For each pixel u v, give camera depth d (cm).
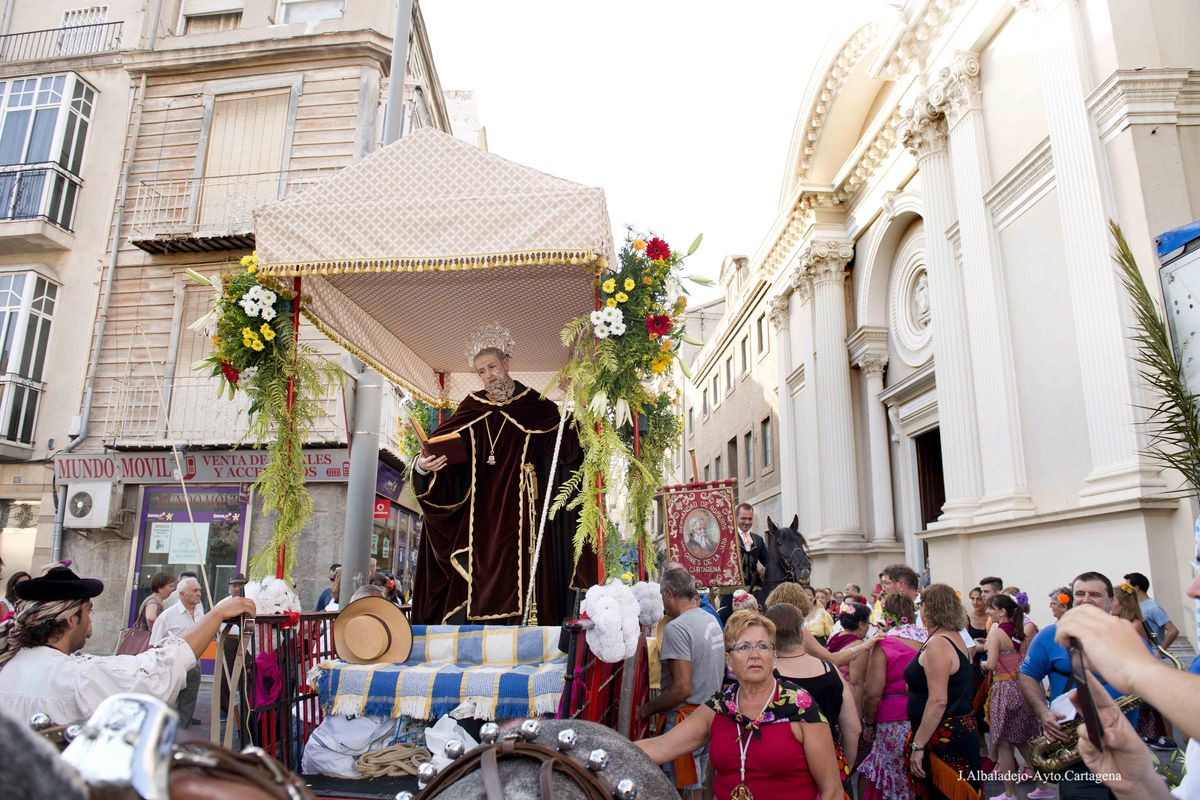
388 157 466
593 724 269
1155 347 242
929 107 1395
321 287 539
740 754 332
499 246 435
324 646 417
